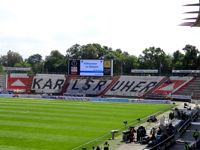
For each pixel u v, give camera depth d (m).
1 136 47.47
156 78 129.75
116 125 59.25
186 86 122.19
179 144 43.56
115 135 50.06
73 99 112.19
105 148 38.34
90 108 84.38
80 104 94.38
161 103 102.75
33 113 71.94
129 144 43.72
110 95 128.75
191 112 66.81
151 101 105.12
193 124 60.62
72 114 72.00
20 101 99.62
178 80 125.88
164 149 39.84
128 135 45.72
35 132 51.00
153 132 45.16
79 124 59.38
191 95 115.69
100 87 132.75
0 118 63.88
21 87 140.75
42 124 58.25
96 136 49.22
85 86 134.62
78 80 137.62
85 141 45.78
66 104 93.38
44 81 140.62
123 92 128.12
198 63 166.50
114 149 40.94
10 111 74.38
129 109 84.19
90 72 124.62
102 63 123.88
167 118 67.19
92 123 60.81
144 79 130.50
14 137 47.03
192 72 134.88
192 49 168.25
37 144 43.31
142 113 76.62
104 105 93.06
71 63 125.69
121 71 184.62
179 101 110.94
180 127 51.75
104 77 136.12
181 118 61.16
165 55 192.75
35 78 142.62
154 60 192.50
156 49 193.12
